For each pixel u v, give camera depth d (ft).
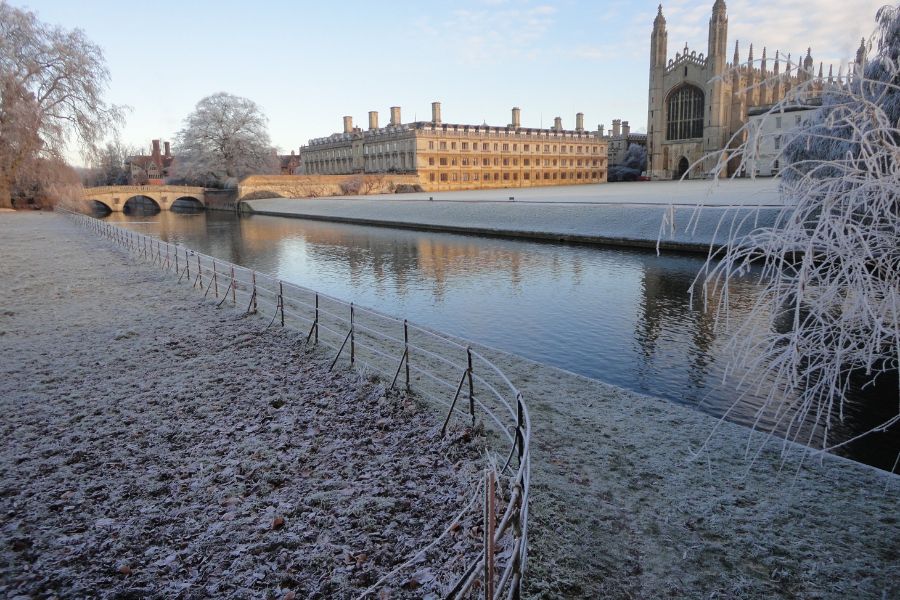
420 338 42.70
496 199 201.57
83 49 176.55
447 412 27.68
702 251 103.50
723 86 327.06
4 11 164.86
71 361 36.09
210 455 23.77
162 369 34.53
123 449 24.34
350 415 27.66
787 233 14.52
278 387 31.42
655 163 369.71
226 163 309.01
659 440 25.38
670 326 60.75
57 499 20.51
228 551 17.56
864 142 13.08
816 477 22.39
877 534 18.85
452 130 359.05
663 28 358.23
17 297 55.26
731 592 16.20
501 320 64.44
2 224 139.64
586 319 64.39
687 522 19.34
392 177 332.80
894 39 16.61
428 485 21.17
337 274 96.27
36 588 15.79
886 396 40.52
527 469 15.17
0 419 27.40
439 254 118.32
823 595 16.14
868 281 13.98
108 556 17.33
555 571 16.67
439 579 15.92
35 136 170.09
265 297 58.13
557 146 409.28
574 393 30.91
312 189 301.43
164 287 59.98
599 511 19.83
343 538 18.13
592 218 134.10
